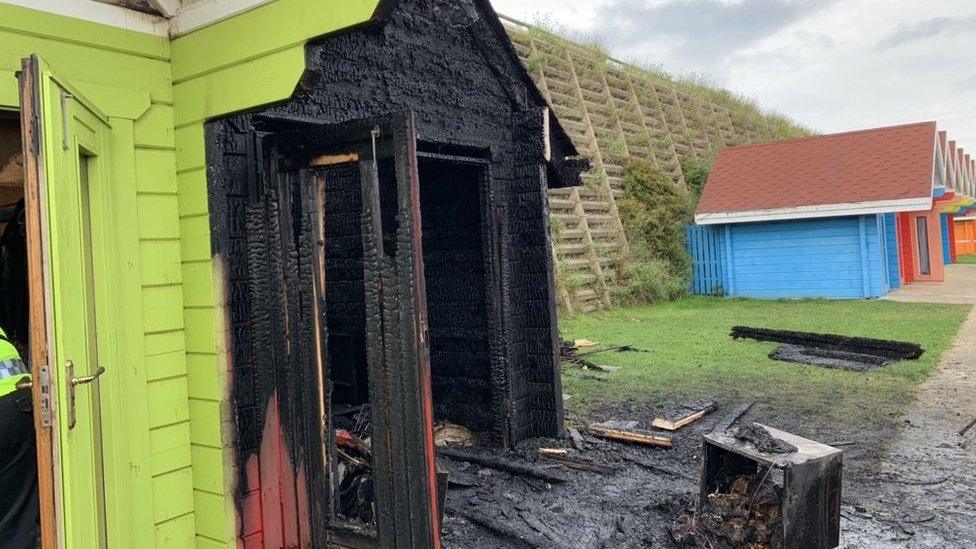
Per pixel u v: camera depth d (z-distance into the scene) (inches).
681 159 819.4
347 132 115.8
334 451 127.1
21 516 105.9
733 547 140.9
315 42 113.8
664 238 688.4
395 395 113.2
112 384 119.3
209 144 126.5
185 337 133.3
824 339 377.4
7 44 112.1
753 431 146.6
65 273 91.3
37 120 84.0
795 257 671.8
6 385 103.7
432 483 110.9
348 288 258.2
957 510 161.6
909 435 219.0
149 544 126.2
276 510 130.6
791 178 691.4
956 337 395.9
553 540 151.8
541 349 222.2
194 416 132.3
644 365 348.5
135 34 127.9
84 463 99.8
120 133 124.3
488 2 199.8
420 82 181.0
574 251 584.4
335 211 256.8
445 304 230.7
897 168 637.3
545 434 222.7
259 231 129.6
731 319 513.7
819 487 135.3
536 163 217.5
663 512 165.2
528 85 219.5
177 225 132.8
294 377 127.6
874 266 634.8
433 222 230.8
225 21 123.3
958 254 1577.3
